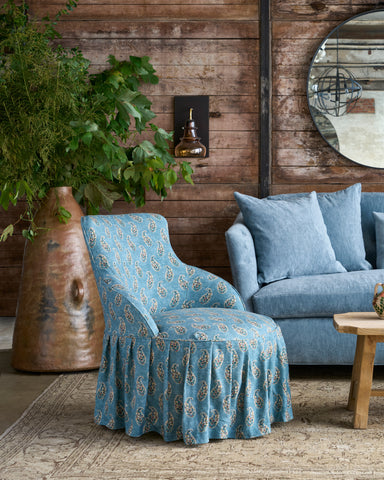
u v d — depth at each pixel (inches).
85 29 168.6
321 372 127.5
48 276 124.8
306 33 167.6
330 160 168.9
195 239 171.0
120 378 93.5
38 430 93.7
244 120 169.8
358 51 165.9
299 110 168.9
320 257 133.8
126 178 134.3
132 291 99.3
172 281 107.7
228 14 168.4
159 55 169.0
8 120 118.7
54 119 119.8
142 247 106.0
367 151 167.2
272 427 94.6
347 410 101.8
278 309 119.1
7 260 175.0
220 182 170.6
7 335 158.4
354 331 90.4
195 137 161.2
